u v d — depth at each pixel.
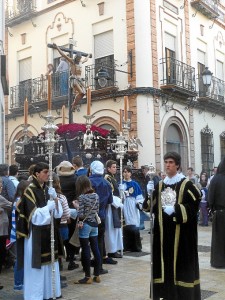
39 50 20.41
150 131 16.03
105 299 5.35
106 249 7.65
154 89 16.16
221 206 7.23
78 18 18.64
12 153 21.20
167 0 17.61
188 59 18.75
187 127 18.20
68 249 7.05
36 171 5.19
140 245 8.57
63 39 19.31
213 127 20.22
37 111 19.97
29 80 20.70
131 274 6.63
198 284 4.58
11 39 21.78
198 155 18.86
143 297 5.43
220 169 7.41
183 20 18.59
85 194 6.10
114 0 17.17
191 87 17.89
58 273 5.29
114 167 7.91
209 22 20.73
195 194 4.57
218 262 7.12
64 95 17.91
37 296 4.97
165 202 4.59
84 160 9.59
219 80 20.70
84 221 6.03
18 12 21.05
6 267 7.25
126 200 8.59
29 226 5.02
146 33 16.30
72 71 12.21
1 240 6.25
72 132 10.30
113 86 16.38
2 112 11.79
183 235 4.55
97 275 6.16
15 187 7.00
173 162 4.67
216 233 7.21
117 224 7.66
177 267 4.50
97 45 17.92
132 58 16.33
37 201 5.10
